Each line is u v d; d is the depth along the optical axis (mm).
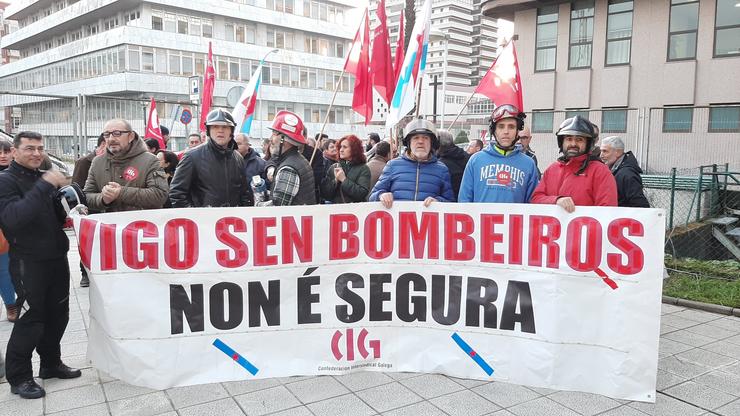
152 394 3744
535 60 18031
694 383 3992
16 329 3695
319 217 4027
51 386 3859
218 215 3900
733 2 14289
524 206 3873
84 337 4945
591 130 4020
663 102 15516
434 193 4453
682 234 9820
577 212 3752
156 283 3854
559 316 3807
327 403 3613
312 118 54312
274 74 51688
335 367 4086
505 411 3514
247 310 3971
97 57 45156
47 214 3693
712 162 14492
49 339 3908
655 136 15484
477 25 124188
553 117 17516
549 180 4258
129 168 4449
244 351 3980
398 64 7449
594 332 3744
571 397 3711
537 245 3855
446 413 3486
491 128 4348
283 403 3613
